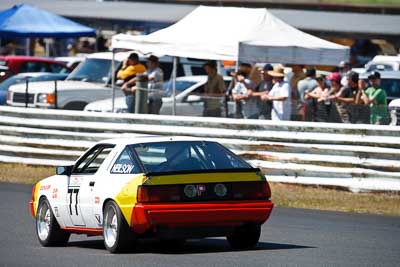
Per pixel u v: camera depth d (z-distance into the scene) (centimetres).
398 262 2636
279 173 4672
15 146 5578
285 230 3441
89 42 11856
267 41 5478
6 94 7144
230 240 2927
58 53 11894
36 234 3419
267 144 4700
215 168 2784
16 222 3716
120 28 10294
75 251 2953
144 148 2836
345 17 9262
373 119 4753
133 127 5153
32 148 5506
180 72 6950
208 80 5581
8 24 7556
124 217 2723
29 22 7612
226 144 4831
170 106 5872
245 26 5559
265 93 5028
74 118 5353
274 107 4984
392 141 4369
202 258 2686
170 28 5703
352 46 10019
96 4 9975
